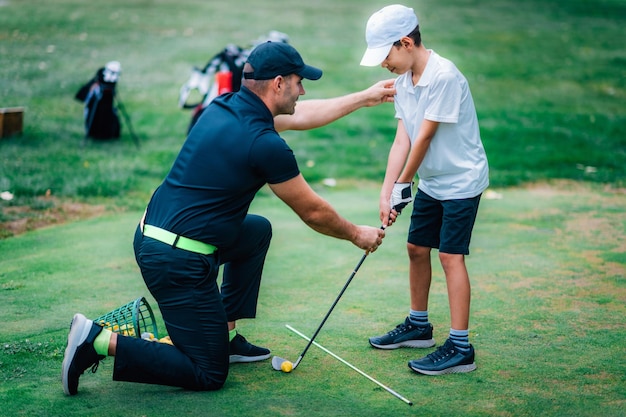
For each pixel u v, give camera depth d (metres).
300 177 3.37
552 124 10.38
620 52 15.67
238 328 4.19
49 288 4.71
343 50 14.58
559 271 5.15
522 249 5.66
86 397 3.33
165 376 3.31
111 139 8.84
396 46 3.59
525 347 3.93
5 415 3.13
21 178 7.11
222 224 3.33
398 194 3.72
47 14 16.52
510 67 14.02
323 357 3.83
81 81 11.46
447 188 3.68
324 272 5.14
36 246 5.59
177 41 14.60
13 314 4.28
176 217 3.30
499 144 9.34
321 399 3.34
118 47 13.90
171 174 3.41
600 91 12.58
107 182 7.21
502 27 17.97
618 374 3.61
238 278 3.69
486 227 6.28
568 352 3.87
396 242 5.88
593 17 19.95
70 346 3.24
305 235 6.02
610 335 4.08
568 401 3.34
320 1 20.61
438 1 21.67
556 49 15.75
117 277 4.96
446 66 3.59
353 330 4.19
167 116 10.07
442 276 5.09
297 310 4.46
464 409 3.26
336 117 4.01
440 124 3.63
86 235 5.89
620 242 5.84
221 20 16.94
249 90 3.38
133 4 18.41
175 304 3.33
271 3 19.81
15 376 3.51
